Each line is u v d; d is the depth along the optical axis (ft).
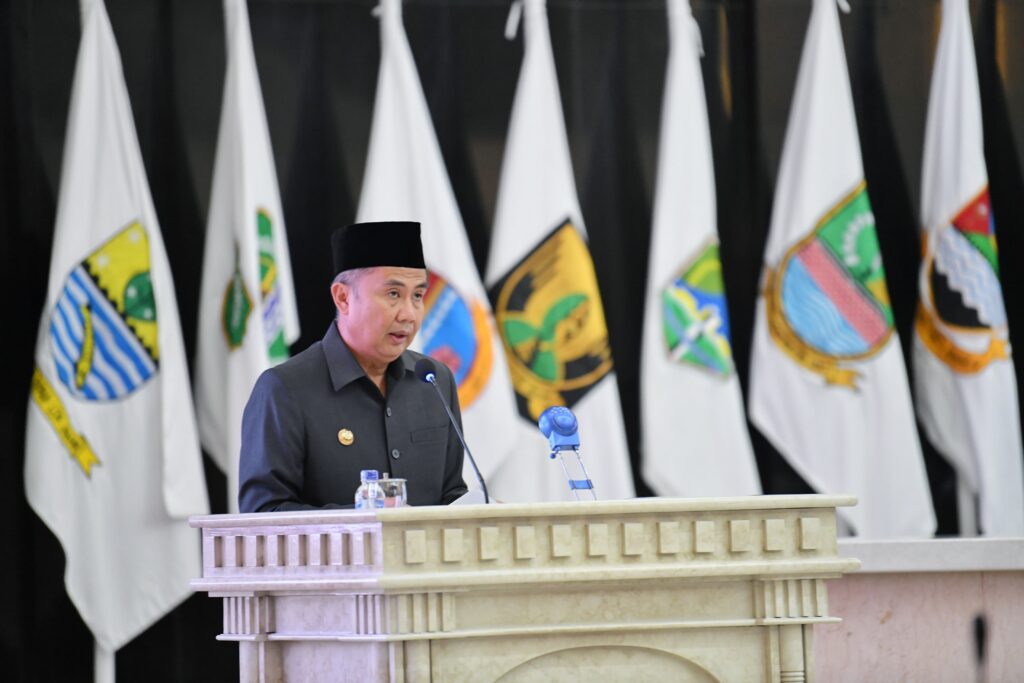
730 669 25.31
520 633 24.07
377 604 23.61
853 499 25.85
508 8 58.54
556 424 28.68
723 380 55.88
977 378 56.34
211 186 55.16
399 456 33.63
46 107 54.08
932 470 58.80
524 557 24.16
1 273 53.16
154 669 54.49
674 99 56.70
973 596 47.39
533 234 55.01
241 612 26.13
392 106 54.70
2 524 52.54
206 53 55.88
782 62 59.36
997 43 60.03
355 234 33.37
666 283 56.03
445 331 53.52
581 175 58.49
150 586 51.78
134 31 55.47
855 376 56.29
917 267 59.57
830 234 56.49
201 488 51.90
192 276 55.36
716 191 59.47
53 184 54.03
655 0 59.41
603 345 54.90
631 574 24.39
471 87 58.08
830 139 56.90
